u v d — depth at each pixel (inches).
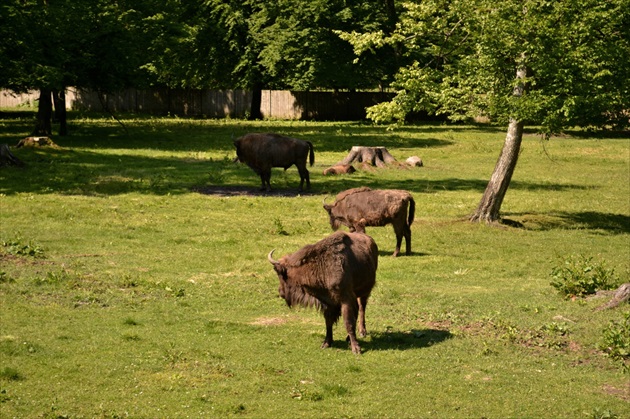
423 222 893.8
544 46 803.4
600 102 800.3
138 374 409.7
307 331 490.9
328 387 390.6
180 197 992.2
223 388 391.5
